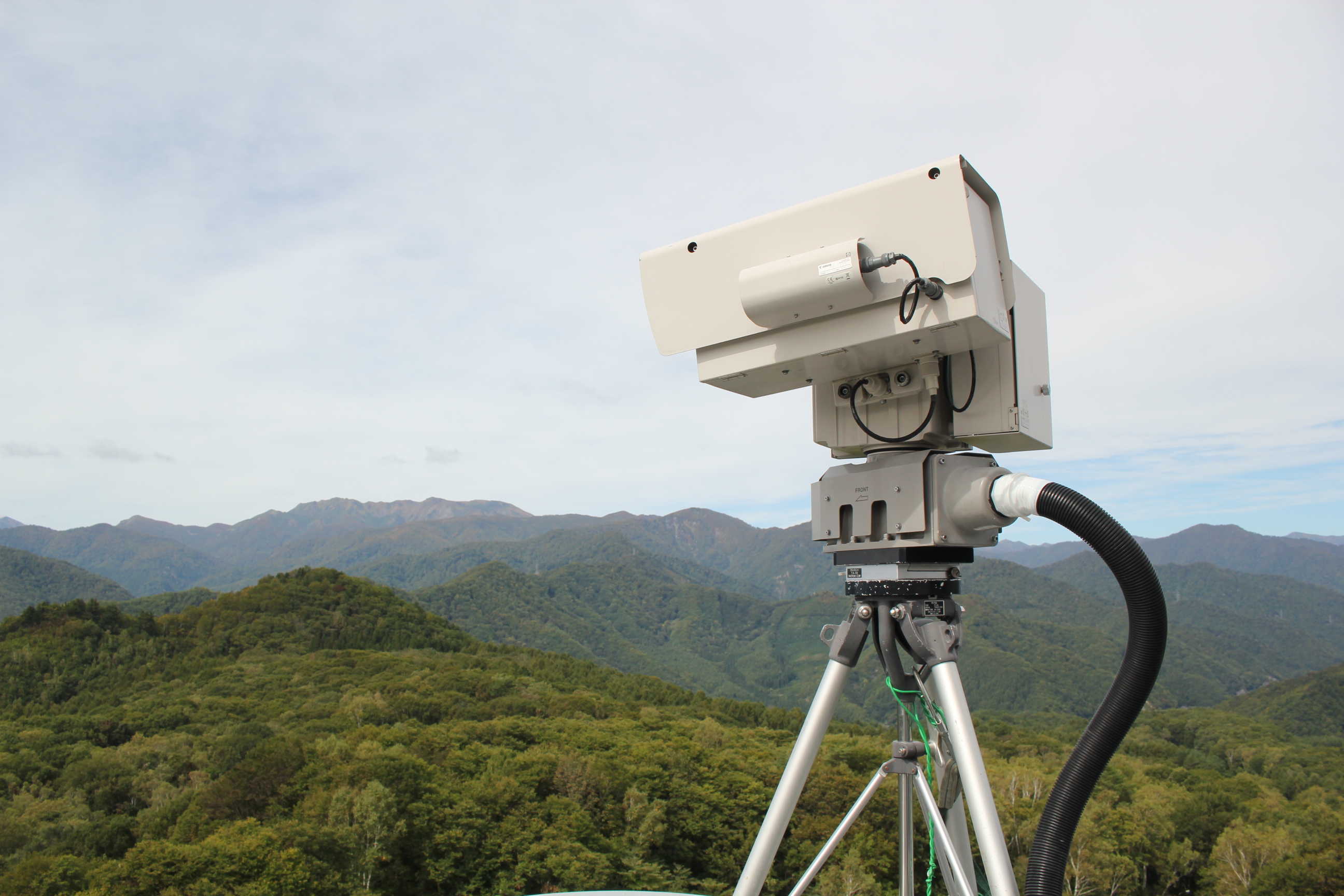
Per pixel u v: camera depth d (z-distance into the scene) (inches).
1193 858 2753.4
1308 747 4820.4
